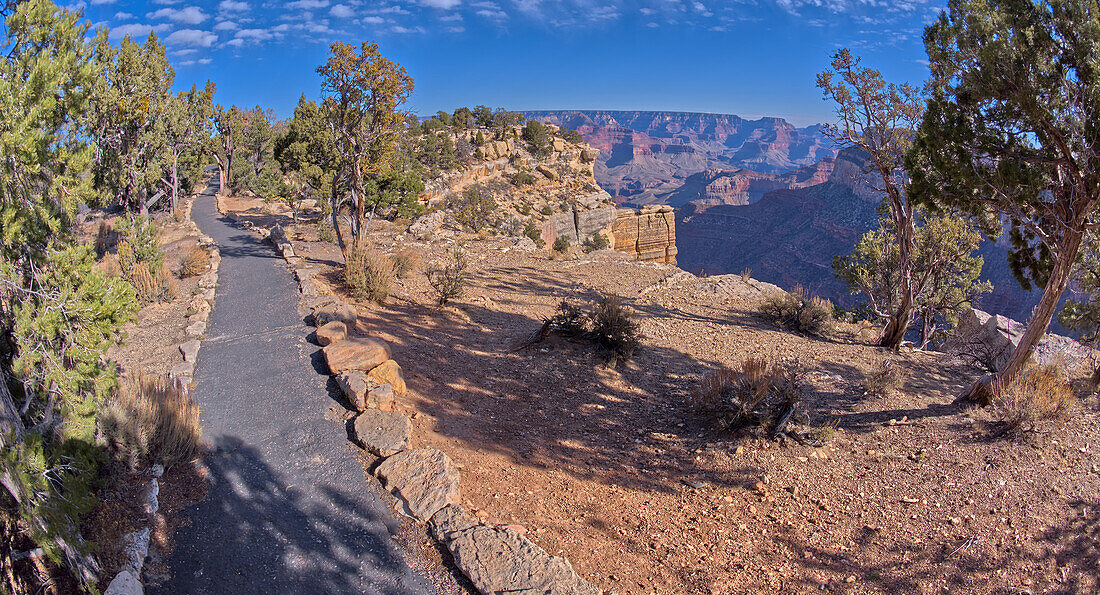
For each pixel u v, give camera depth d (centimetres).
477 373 1198
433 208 4800
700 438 973
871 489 803
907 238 1458
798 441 926
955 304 2159
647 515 767
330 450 840
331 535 671
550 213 6231
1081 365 1275
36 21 654
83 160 691
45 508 521
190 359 1157
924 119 976
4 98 601
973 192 965
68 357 668
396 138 1780
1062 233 940
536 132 8019
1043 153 896
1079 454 834
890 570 651
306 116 4028
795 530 729
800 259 14750
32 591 577
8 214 599
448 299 1711
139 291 1541
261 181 5575
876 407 1055
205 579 607
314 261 2127
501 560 608
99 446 678
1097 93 789
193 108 4366
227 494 742
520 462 878
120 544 627
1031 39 816
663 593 613
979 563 652
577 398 1130
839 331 1689
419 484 745
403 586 600
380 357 1083
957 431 927
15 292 641
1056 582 622
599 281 2133
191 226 3206
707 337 1560
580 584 579
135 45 2781
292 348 1216
